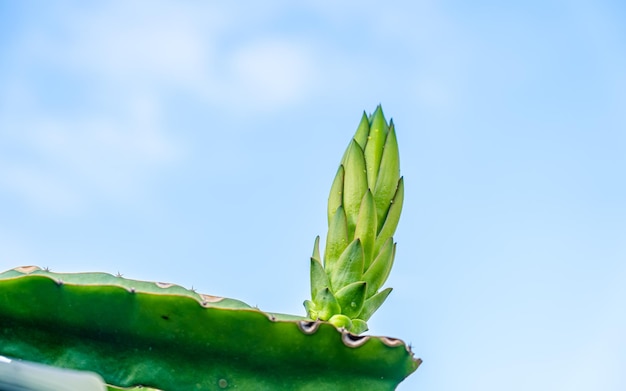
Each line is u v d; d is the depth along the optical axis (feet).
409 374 2.32
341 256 2.45
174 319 2.28
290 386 2.30
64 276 2.32
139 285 2.31
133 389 2.30
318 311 2.41
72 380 2.07
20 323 2.29
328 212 2.54
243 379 2.29
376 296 2.47
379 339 2.30
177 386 2.28
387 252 2.47
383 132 2.55
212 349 2.28
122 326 2.28
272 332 2.28
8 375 2.07
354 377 2.30
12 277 2.29
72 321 2.28
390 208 2.52
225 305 2.33
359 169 2.51
